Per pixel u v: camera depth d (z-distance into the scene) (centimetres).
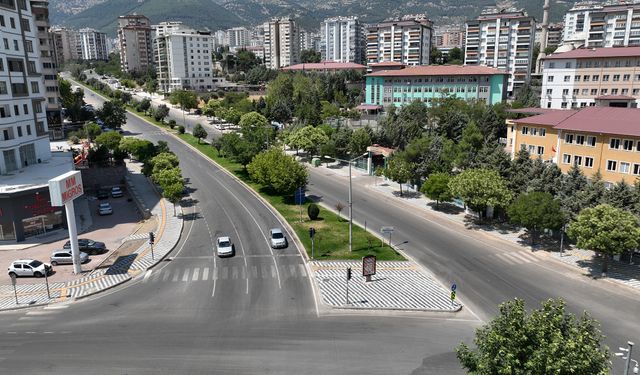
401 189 6900
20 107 6019
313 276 4028
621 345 2878
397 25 19038
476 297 3616
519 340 1709
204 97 17688
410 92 14275
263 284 3875
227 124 13550
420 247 4719
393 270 4156
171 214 5925
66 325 3219
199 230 5325
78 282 3962
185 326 3169
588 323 1786
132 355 2811
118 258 4506
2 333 3122
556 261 4297
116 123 12062
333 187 7256
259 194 6838
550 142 6581
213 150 10081
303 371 2620
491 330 1836
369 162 8075
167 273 4131
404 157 6756
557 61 9944
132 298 3644
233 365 2688
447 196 5678
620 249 3662
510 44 16025
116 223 5706
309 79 16700
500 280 3919
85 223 5706
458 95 13525
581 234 3825
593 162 5909
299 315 3328
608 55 9119
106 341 2986
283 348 2875
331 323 3206
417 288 3775
